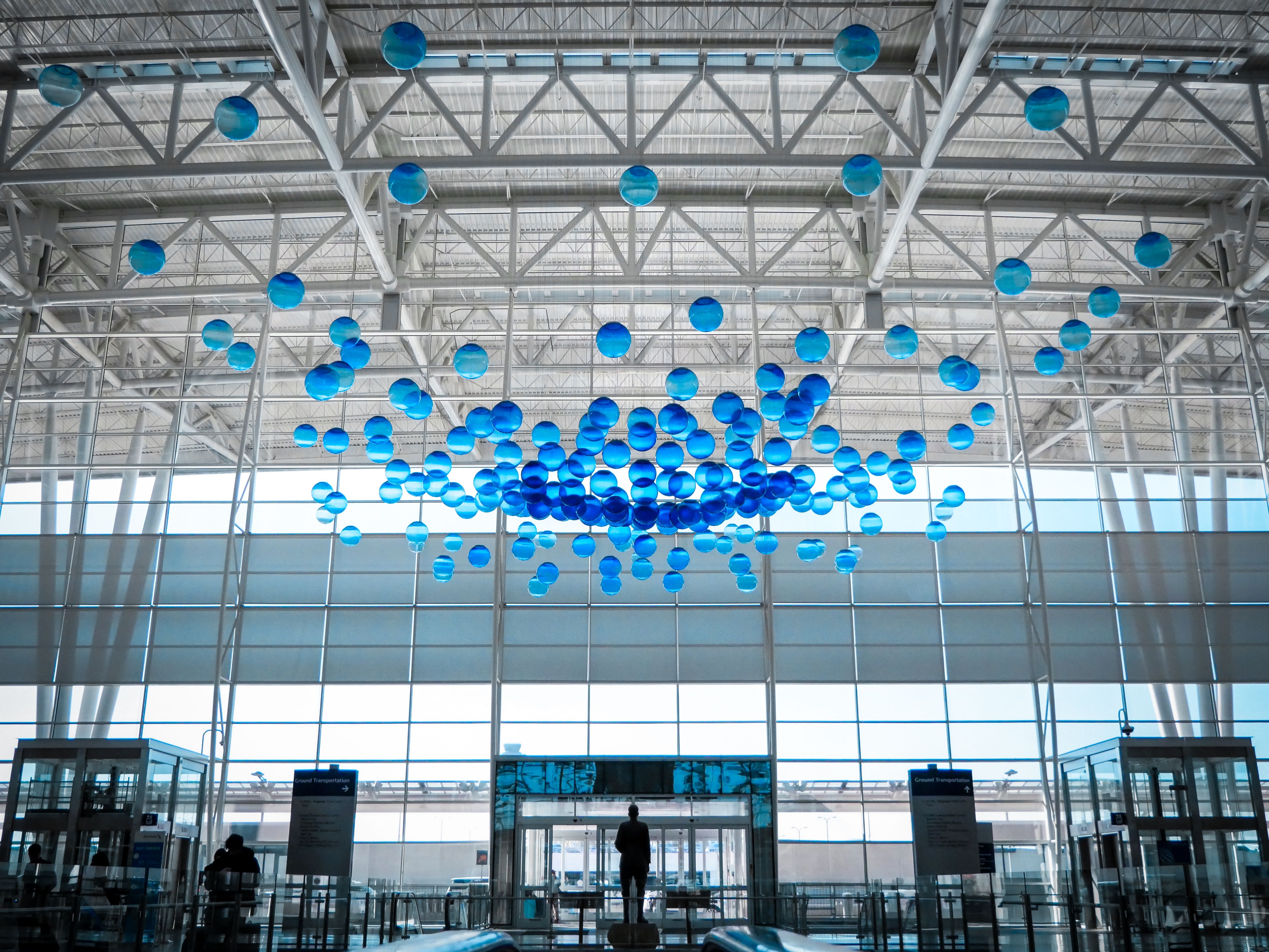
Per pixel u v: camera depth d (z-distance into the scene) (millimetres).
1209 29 15508
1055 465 22453
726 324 23938
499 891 20031
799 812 21047
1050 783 20547
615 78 16422
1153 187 19938
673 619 22125
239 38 15516
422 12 15047
